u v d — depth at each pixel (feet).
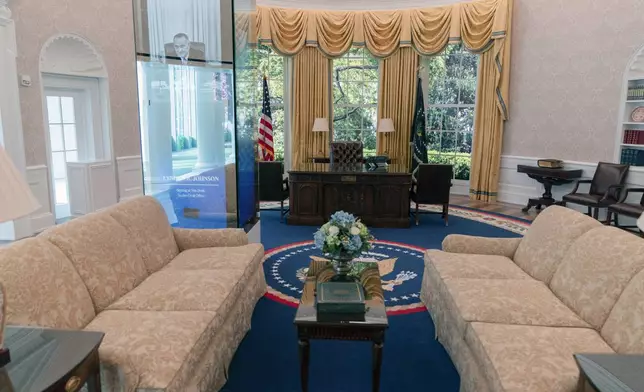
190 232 10.80
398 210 18.29
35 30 16.40
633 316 5.96
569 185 20.67
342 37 24.86
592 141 19.69
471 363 6.79
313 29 24.75
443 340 8.69
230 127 12.60
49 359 4.57
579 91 19.92
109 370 5.62
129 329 6.30
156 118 13.16
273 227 18.34
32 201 4.30
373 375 6.98
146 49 12.80
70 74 18.29
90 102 19.53
